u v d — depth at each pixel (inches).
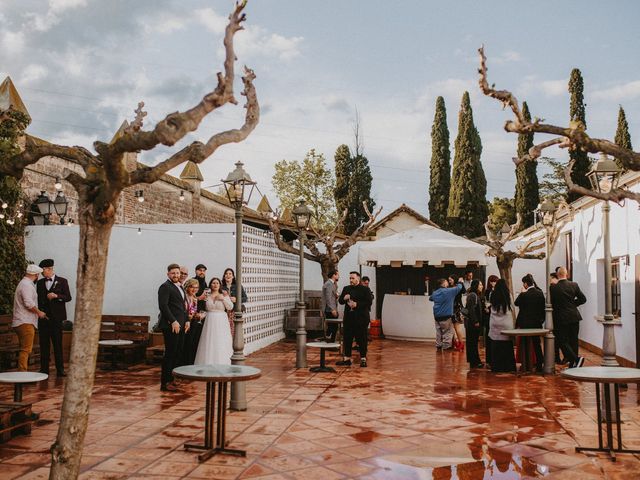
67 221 625.6
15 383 257.6
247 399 337.4
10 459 219.9
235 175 312.8
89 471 208.5
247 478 202.5
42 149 163.3
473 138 1382.9
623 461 223.1
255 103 182.4
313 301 686.5
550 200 451.8
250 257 542.3
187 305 398.9
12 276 529.3
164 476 204.1
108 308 538.0
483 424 279.7
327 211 1584.6
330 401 332.2
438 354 554.9
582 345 634.2
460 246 612.4
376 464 218.4
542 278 773.3
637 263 444.1
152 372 431.8
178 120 141.8
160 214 778.8
